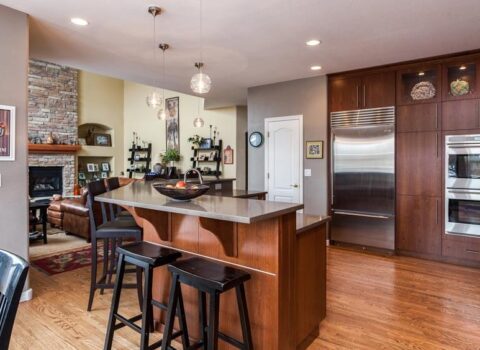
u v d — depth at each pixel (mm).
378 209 4570
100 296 3127
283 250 1953
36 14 2914
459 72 3992
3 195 2797
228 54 3977
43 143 8625
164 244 2490
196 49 3809
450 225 4082
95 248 2807
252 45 3680
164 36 3414
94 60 4246
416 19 3018
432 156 4180
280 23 3094
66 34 3361
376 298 3080
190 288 2330
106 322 2617
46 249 4824
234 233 2078
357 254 4504
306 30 3258
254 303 2010
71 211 5480
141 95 10117
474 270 3848
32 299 3055
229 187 5586
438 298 3078
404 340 2373
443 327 2551
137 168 10070
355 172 4742
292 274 2053
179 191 2205
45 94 8750
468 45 3701
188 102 8875
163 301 2488
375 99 4562
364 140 4660
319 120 5008
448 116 4062
